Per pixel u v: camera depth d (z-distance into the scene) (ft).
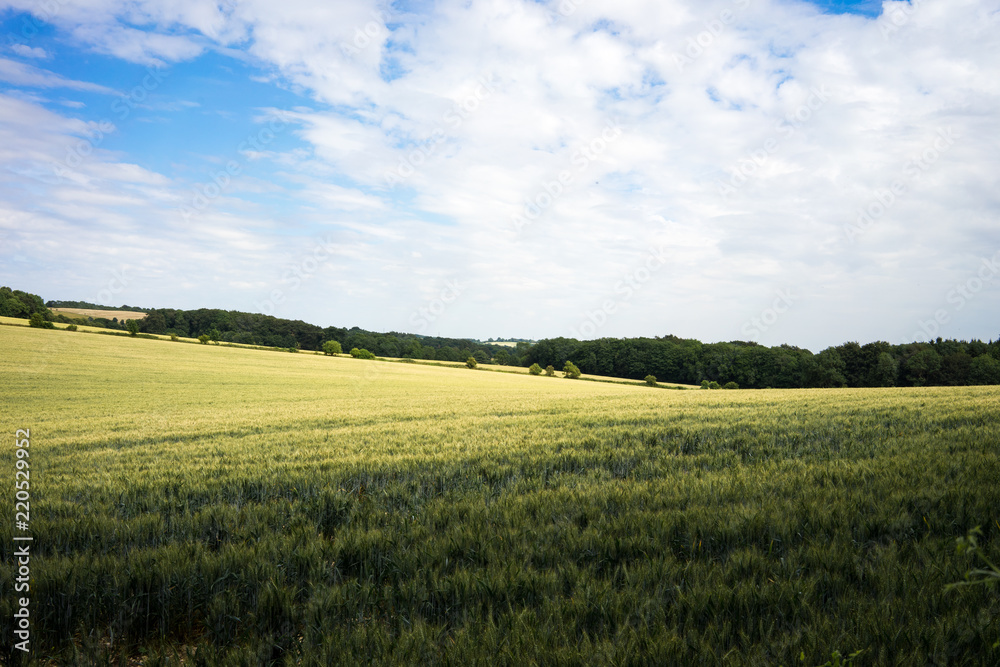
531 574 13.03
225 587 13.76
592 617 11.37
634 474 25.59
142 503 23.71
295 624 12.40
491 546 15.26
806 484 19.67
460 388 157.79
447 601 12.76
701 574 12.66
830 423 38.83
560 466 28.94
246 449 41.24
